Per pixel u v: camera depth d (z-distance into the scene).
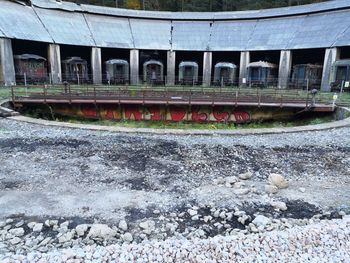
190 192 6.60
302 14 34.88
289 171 8.01
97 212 5.61
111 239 4.75
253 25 37.53
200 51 35.97
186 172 7.80
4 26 26.91
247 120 19.67
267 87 31.14
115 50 40.59
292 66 34.09
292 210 5.88
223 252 4.21
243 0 53.97
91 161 8.40
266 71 32.12
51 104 18.55
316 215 5.62
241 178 7.46
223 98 19.34
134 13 39.91
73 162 8.27
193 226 5.27
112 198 6.19
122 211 5.68
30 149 9.31
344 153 9.54
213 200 6.25
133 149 9.65
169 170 7.90
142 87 27.14
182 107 19.44
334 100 18.22
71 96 18.88
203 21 39.56
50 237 4.79
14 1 31.17
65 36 32.25
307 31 32.59
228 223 5.37
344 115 16.42
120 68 33.84
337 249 4.36
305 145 10.43
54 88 24.06
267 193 6.61
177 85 32.88
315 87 30.14
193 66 33.91
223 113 19.61
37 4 33.47
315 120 18.61
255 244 4.44
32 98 18.27
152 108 19.53
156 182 7.09
